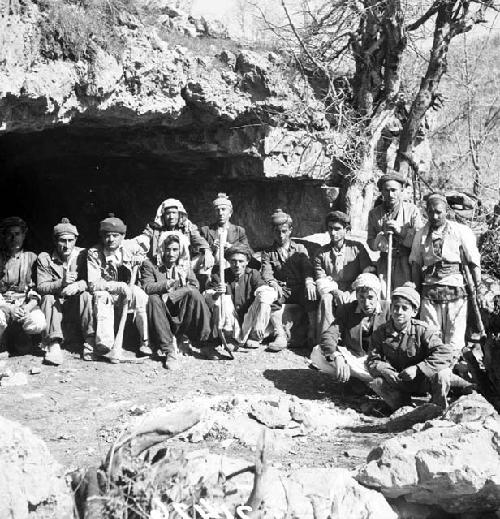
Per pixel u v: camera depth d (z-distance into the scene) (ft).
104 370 34.42
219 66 41.55
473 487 22.70
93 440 28.17
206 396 32.14
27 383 32.94
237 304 37.22
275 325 37.45
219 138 42.42
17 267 35.81
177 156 43.50
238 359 36.24
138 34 39.32
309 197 44.37
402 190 36.91
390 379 30.68
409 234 35.88
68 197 48.16
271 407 29.48
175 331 35.60
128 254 35.83
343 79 45.50
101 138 42.55
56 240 35.76
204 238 38.19
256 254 40.83
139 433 20.35
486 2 44.57
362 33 45.27
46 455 19.86
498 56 57.82
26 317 34.60
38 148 42.93
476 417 25.89
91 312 35.19
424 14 45.39
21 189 47.70
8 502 18.71
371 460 24.35
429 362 29.99
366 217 43.52
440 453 23.08
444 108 54.80
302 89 42.91
